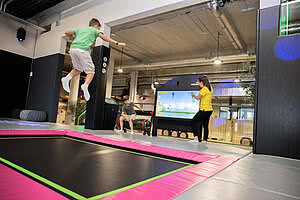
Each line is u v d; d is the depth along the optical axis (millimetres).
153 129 4688
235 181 1306
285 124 2639
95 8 5730
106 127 5320
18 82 7094
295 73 2656
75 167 1676
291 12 2811
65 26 6508
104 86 5258
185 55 10102
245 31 7090
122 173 1613
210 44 8508
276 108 2723
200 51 9430
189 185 1149
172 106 4543
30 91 7277
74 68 3322
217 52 8828
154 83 11734
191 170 1532
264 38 2941
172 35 7930
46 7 6699
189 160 2238
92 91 5172
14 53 6996
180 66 10695
